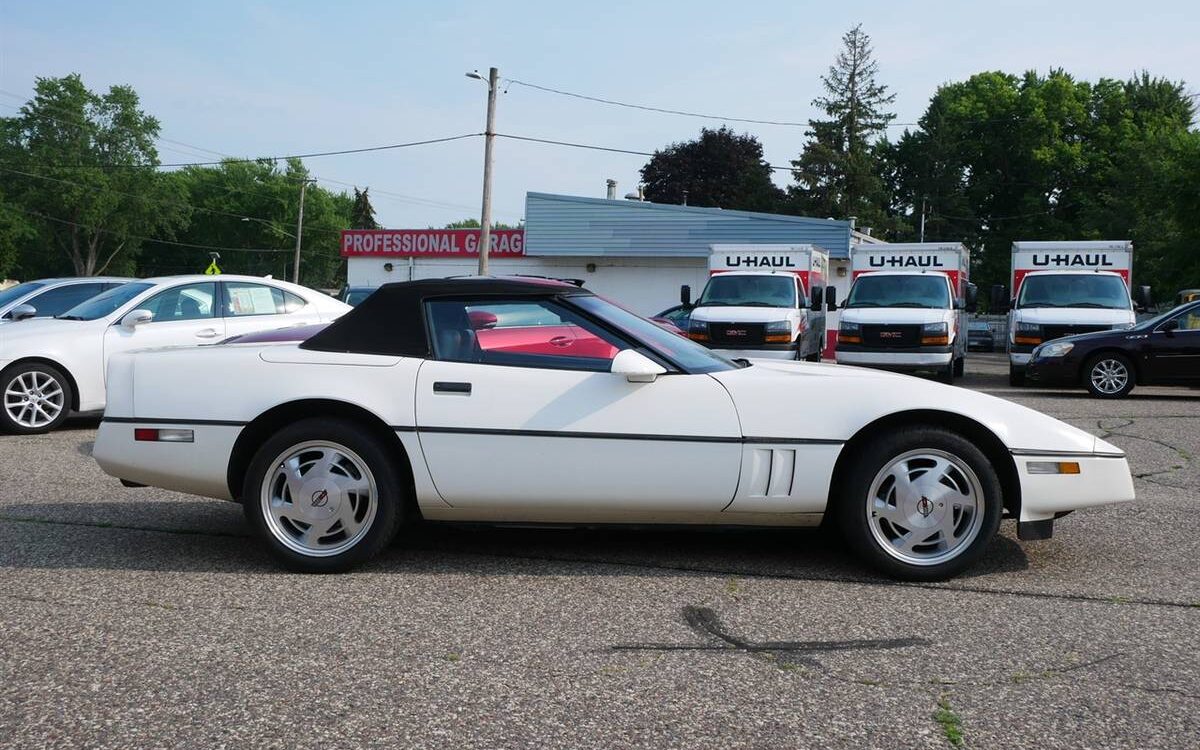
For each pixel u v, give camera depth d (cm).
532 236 3838
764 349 1773
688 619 393
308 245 9781
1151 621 392
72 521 562
